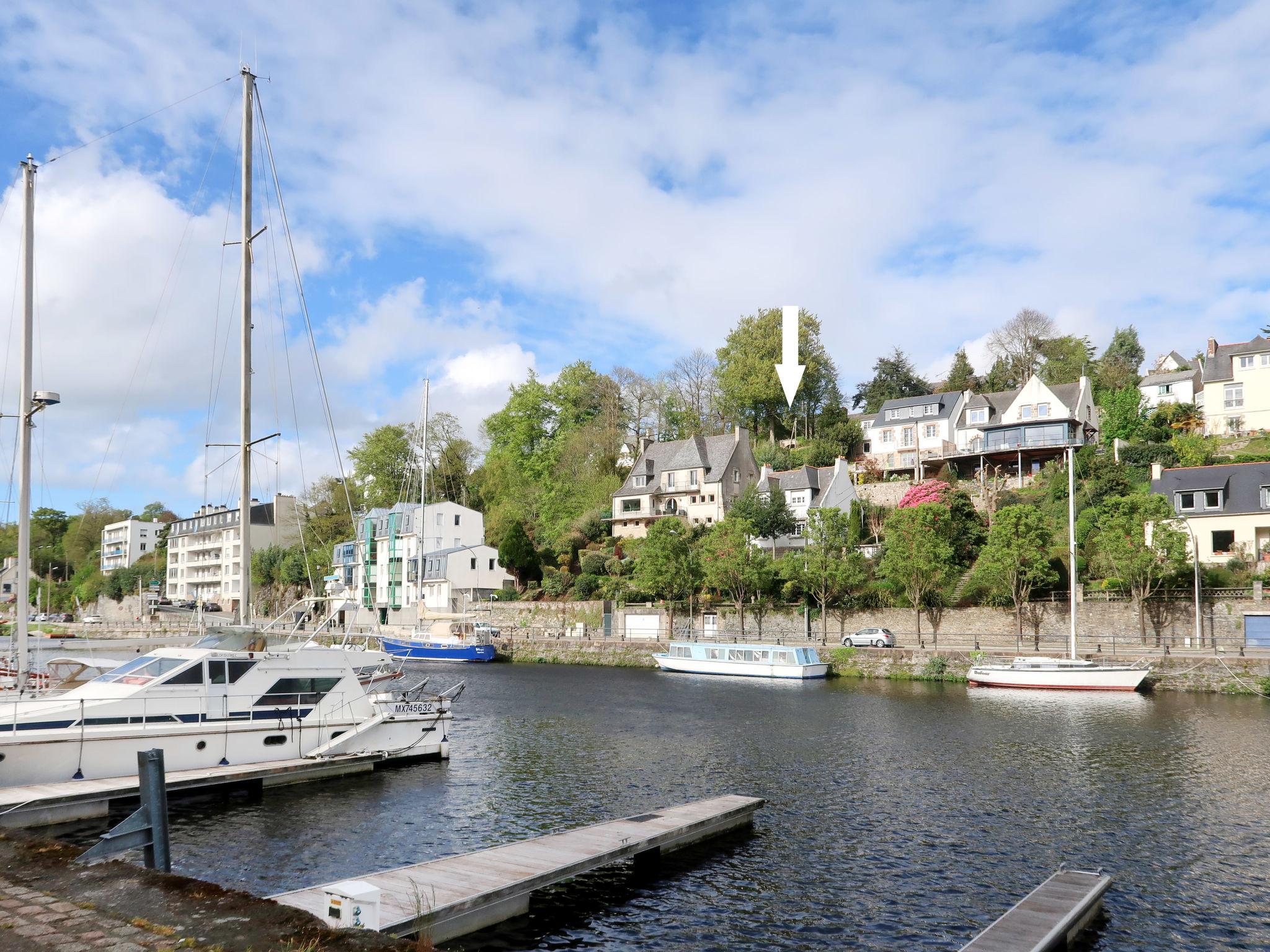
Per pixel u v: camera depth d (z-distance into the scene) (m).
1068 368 111.12
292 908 9.77
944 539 60.50
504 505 105.25
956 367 121.00
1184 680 46.06
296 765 24.62
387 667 39.09
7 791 19.61
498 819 21.64
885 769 27.67
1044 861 18.69
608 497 101.19
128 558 146.88
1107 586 55.94
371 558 103.25
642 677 57.41
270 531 128.12
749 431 111.50
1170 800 23.69
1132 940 14.70
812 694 47.38
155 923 9.18
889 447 97.88
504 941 14.34
